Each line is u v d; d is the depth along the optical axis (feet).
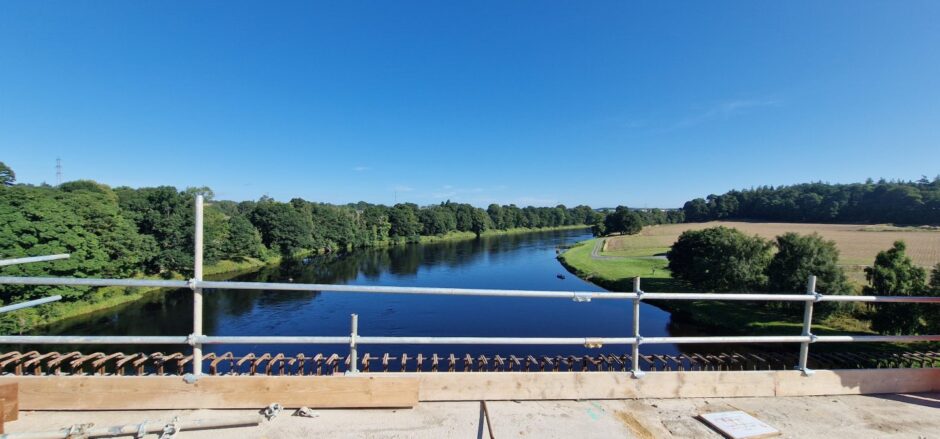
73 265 111.04
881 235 264.31
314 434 9.00
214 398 9.97
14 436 8.22
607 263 221.66
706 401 11.28
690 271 146.20
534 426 9.66
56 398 9.73
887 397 11.87
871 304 92.73
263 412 9.80
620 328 106.22
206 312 113.29
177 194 182.39
